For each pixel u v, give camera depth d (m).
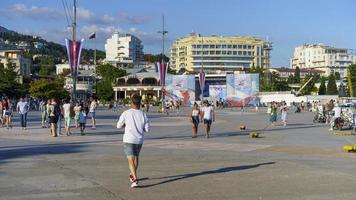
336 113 32.88
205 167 13.80
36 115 51.12
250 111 77.19
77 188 10.46
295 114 66.12
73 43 31.86
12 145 20.33
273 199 9.40
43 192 10.01
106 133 27.33
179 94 100.62
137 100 10.88
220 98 104.25
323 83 157.25
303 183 11.23
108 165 14.08
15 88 85.38
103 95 121.81
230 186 10.79
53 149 18.67
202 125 36.22
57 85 87.38
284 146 20.64
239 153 17.77
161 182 11.25
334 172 12.95
